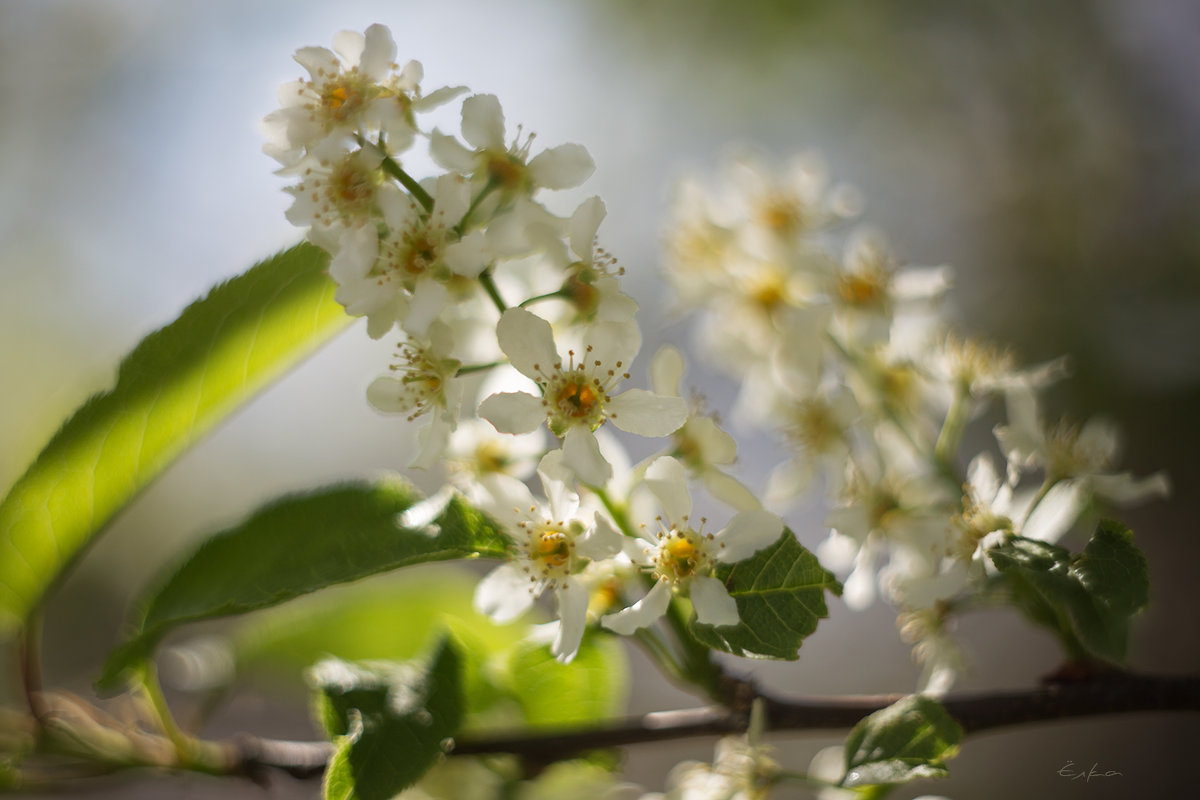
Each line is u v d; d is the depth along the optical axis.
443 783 0.25
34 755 0.24
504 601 0.23
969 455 0.42
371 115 0.23
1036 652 0.40
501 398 0.23
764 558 0.23
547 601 0.26
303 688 0.26
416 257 0.23
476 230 0.23
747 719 0.24
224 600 0.23
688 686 0.24
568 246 0.23
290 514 0.23
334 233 0.23
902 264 0.27
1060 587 0.22
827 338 0.27
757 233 0.28
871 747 0.22
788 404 0.27
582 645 0.24
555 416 0.23
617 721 0.24
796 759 0.36
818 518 0.35
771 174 0.28
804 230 0.28
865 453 0.26
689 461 0.24
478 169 0.23
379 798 0.23
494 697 0.25
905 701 0.23
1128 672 0.24
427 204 0.23
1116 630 0.22
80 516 0.24
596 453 0.23
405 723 0.23
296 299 0.24
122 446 0.24
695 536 0.23
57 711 0.24
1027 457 0.24
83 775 0.24
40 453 0.23
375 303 0.23
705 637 0.22
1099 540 0.22
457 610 0.26
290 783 0.25
